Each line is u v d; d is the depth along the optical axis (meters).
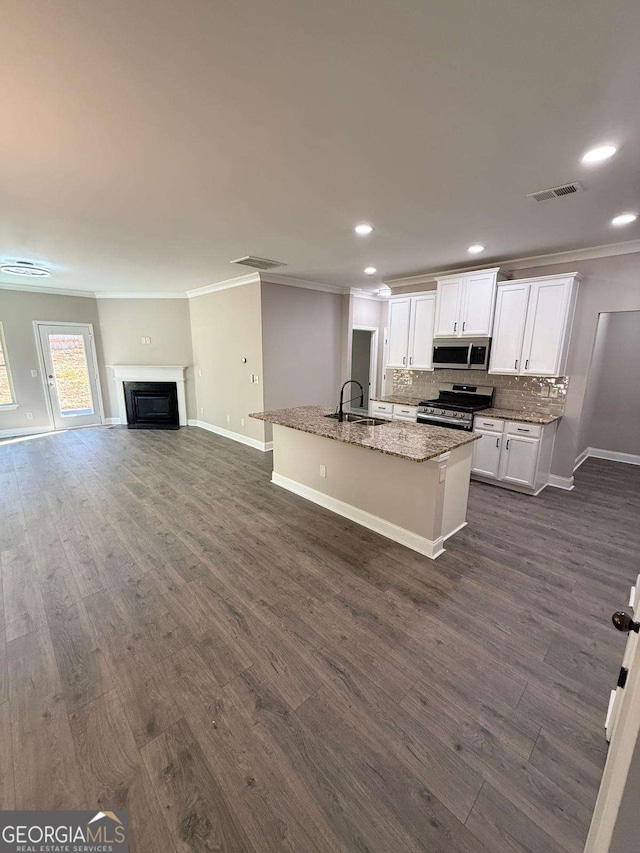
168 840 1.24
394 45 1.29
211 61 1.36
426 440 3.00
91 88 1.51
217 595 2.47
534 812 1.33
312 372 6.33
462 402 5.07
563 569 2.78
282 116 1.70
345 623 2.22
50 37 1.24
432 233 3.38
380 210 2.82
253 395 5.86
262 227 3.22
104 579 2.63
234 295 5.86
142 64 1.38
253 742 1.56
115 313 7.18
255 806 1.34
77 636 2.12
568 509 3.82
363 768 1.46
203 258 4.35
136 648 2.04
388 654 2.00
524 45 1.28
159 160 2.10
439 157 2.04
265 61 1.36
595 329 4.03
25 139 1.88
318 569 2.75
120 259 4.40
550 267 4.21
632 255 3.72
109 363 7.41
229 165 2.15
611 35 1.22
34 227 3.25
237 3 1.13
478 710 1.70
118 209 2.83
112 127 1.79
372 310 7.47
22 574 2.69
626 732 0.76
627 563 2.87
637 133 1.78
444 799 1.37
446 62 1.36
